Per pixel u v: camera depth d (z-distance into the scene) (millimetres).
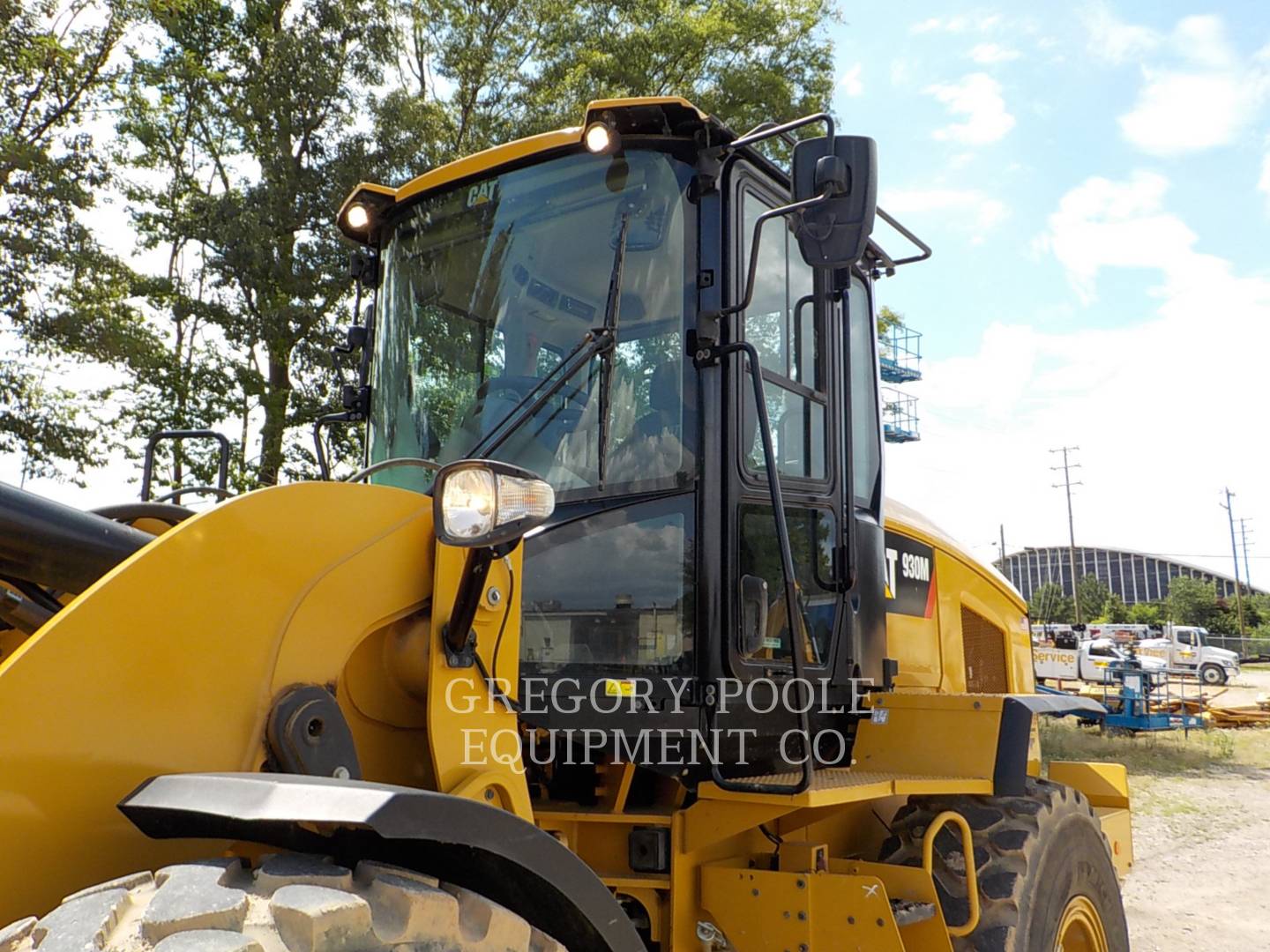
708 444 2732
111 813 1622
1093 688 20469
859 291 3832
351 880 1530
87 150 13562
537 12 16828
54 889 1557
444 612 2102
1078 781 4816
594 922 1748
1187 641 34594
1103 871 3793
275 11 14672
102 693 1633
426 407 3199
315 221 13906
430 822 1518
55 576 1940
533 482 1858
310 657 1912
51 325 13070
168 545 1755
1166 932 6316
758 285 3018
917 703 3549
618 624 2686
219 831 1654
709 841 2812
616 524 2738
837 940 2805
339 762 1886
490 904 1602
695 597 2693
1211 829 9695
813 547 3145
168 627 1724
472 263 3182
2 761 1521
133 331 13555
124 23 13719
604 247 2932
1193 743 16062
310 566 1951
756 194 3031
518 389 2996
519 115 16766
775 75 17047
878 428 3809
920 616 4309
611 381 2816
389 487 2162
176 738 1707
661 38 16578
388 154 14094
